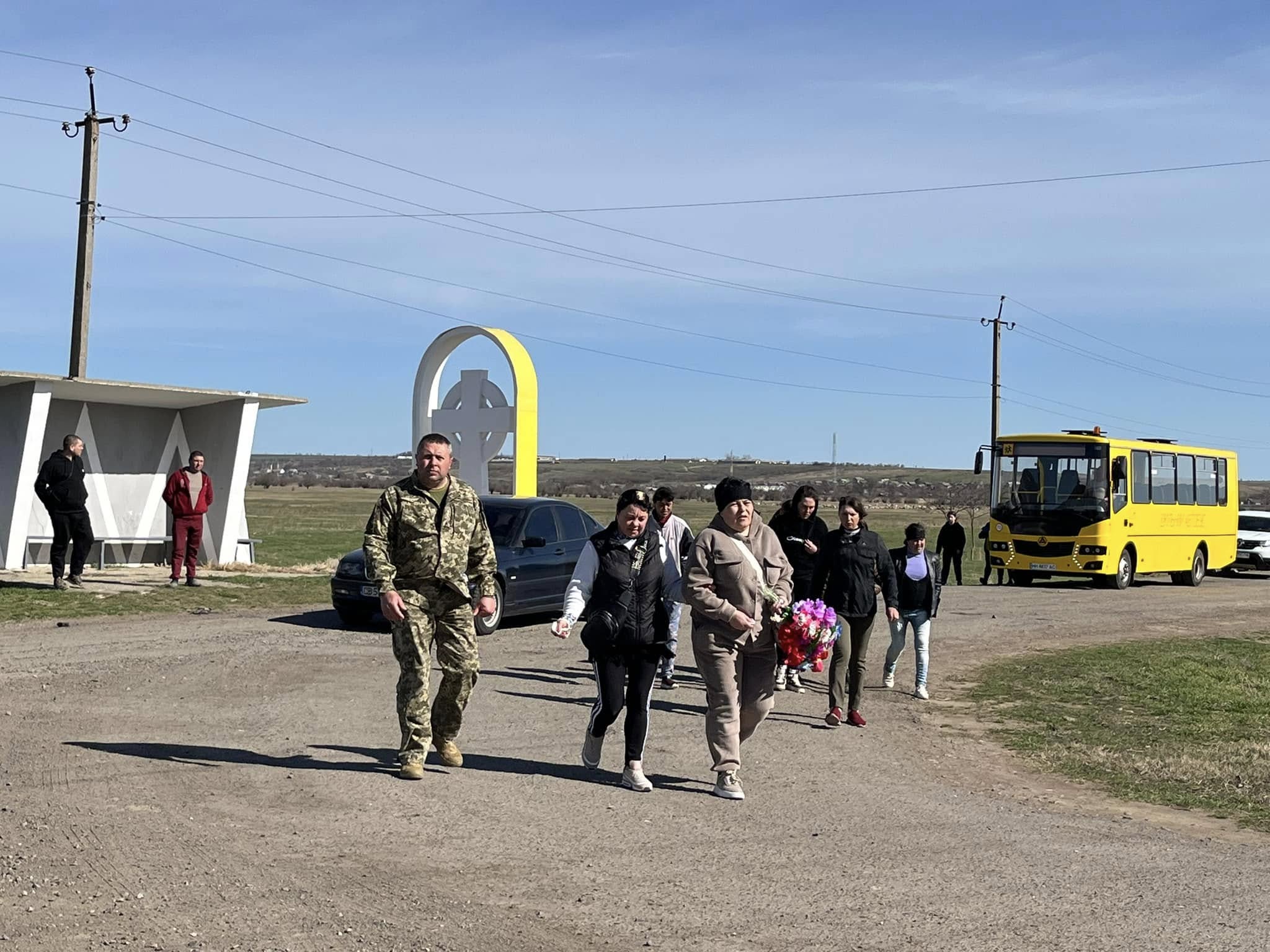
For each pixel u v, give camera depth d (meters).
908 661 16.27
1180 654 17.39
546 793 8.12
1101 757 10.25
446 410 25.67
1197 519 33.12
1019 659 16.70
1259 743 11.04
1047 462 29.38
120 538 23.48
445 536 8.34
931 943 5.44
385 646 15.13
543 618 18.86
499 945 5.26
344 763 8.71
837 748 10.26
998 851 7.06
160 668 12.80
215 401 24.67
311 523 56.88
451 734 8.71
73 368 26.83
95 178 27.12
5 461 21.73
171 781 7.95
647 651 8.44
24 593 18.52
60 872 6.01
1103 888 6.36
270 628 16.47
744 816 7.75
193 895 5.76
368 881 6.08
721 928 5.57
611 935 5.44
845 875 6.46
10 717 9.91
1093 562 28.69
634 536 8.46
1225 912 5.98
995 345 49.56
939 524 67.81
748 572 8.31
